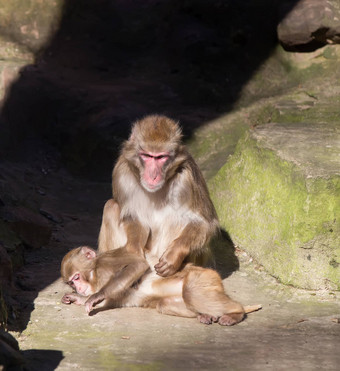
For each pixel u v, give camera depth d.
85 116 21.30
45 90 22.00
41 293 11.18
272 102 19.48
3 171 18.84
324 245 11.02
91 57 24.91
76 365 8.16
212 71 22.41
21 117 21.36
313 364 8.22
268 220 12.05
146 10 26.75
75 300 10.64
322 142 12.91
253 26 22.64
